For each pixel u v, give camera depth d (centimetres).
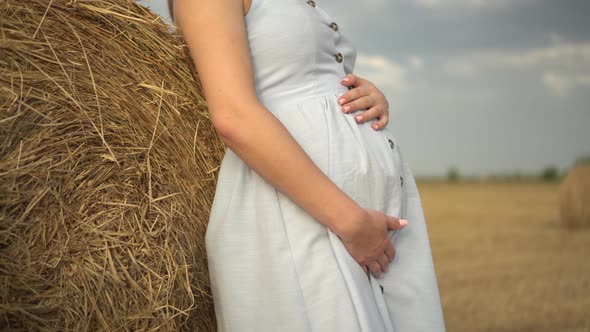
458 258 702
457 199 1728
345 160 137
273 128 123
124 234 145
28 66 137
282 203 133
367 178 138
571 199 1008
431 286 146
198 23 128
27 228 134
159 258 149
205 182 159
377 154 144
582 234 927
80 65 144
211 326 158
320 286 129
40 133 137
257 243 134
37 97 137
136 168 149
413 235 151
